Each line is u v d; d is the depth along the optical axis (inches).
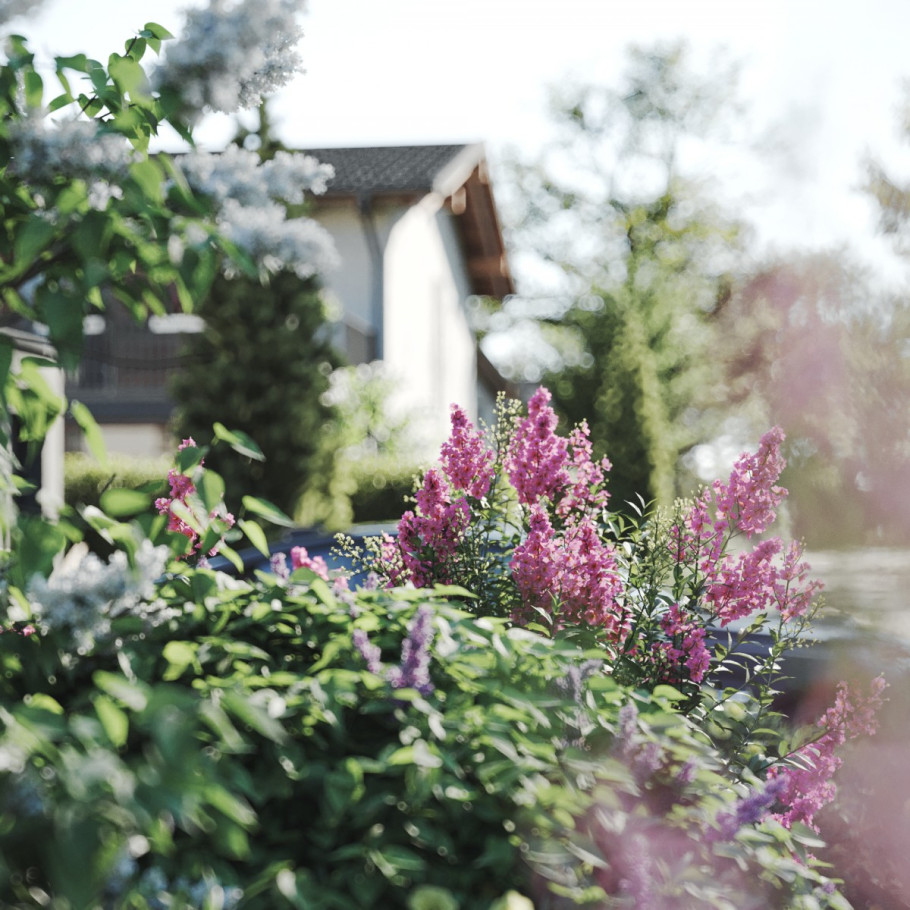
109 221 91.2
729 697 161.6
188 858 85.7
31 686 101.3
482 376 1219.9
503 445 188.9
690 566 176.2
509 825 99.2
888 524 244.2
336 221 727.7
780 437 171.0
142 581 86.1
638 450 898.1
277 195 98.1
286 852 93.4
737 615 172.4
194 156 97.0
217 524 115.0
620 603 171.8
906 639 205.9
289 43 95.3
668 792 112.7
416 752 94.1
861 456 253.3
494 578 175.0
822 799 160.7
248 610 118.3
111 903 74.3
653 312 1440.7
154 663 108.2
